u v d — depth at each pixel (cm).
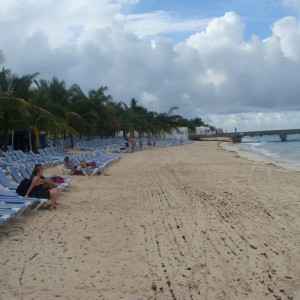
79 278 543
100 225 846
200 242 720
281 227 830
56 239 734
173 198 1203
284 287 512
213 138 9975
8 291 498
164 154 3781
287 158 3384
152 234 775
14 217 880
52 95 4181
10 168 1529
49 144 4078
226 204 1091
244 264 601
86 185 1484
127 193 1309
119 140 5862
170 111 8656
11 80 2866
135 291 500
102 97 4791
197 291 500
